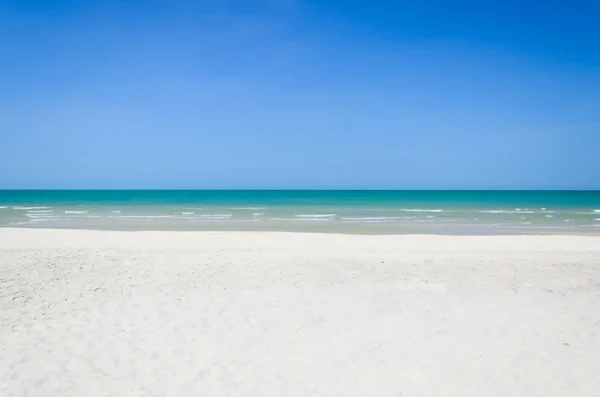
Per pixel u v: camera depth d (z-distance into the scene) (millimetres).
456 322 6699
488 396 4574
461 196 84562
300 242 15062
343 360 5414
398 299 7852
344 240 15547
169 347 5777
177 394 4605
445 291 8375
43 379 4891
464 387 4754
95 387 4746
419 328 6465
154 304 7551
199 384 4816
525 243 14789
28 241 14891
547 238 15898
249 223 23969
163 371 5117
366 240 15516
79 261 10984
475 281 9141
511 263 10945
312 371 5121
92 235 16453
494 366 5250
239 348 5758
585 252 12766
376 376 4996
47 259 11211
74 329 6379
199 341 5977
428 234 18391
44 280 9070
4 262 10789
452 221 25219
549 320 6777
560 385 4797
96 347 5762
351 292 8305
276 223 23922
